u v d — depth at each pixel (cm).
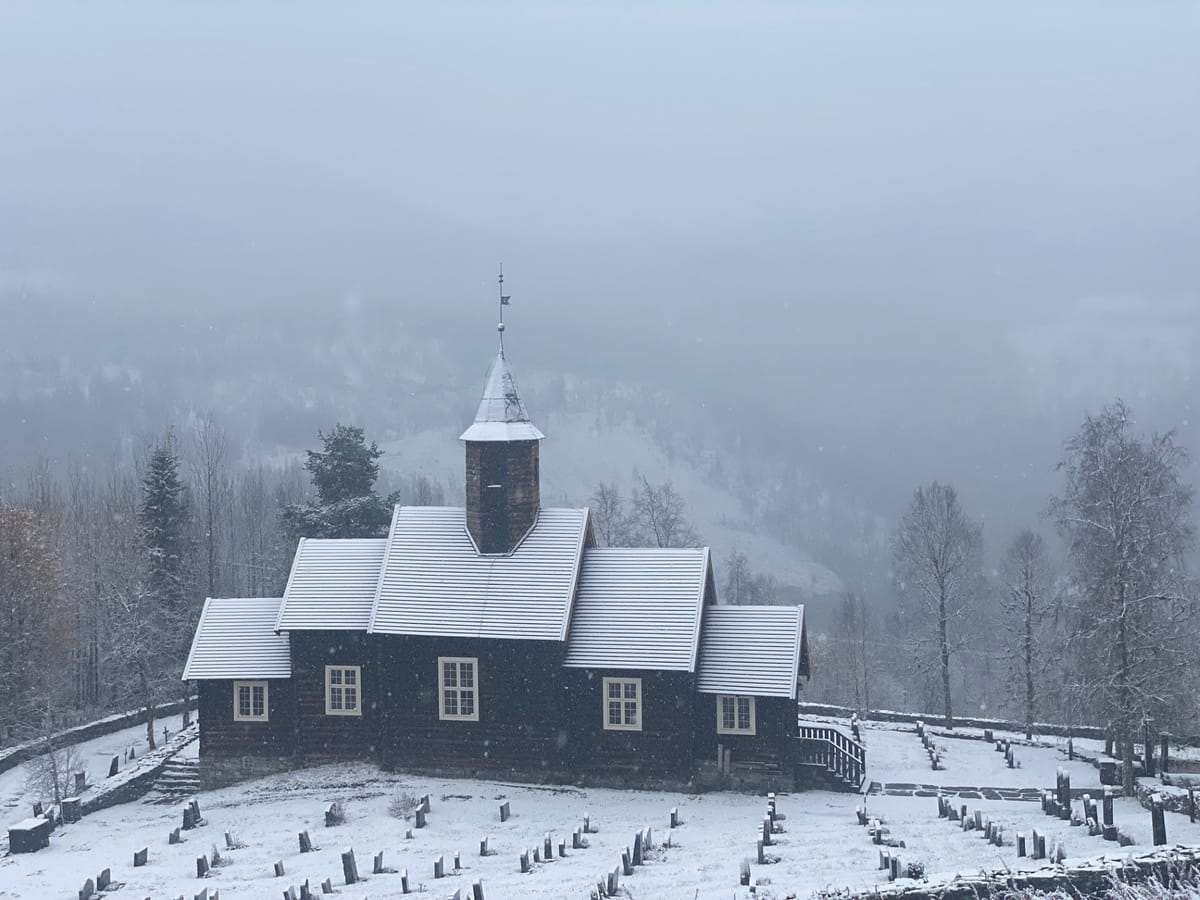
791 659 5028
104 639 7412
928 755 5741
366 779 5206
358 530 7756
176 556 7338
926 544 7875
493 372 5550
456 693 5225
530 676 5147
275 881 3831
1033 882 2602
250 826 4681
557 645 5109
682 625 5084
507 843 4256
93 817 5075
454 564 5406
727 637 5166
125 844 4522
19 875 4125
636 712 5069
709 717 5053
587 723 5109
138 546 7444
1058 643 5231
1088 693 4862
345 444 7938
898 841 3831
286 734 5422
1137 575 4800
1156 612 4828
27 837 4506
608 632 5150
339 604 5453
